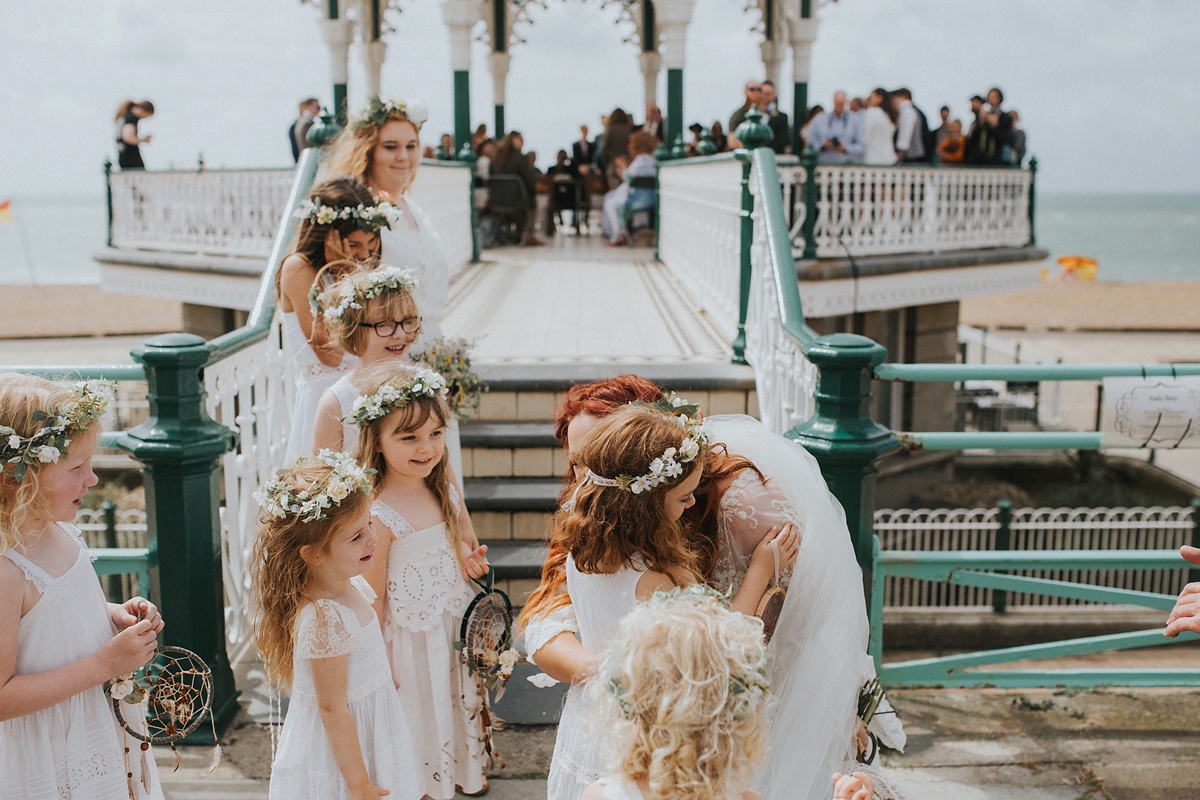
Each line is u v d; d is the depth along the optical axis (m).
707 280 8.00
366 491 2.34
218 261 11.24
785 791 2.11
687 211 9.46
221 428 3.31
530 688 3.76
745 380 5.42
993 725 3.51
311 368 3.52
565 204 16.86
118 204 12.95
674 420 2.05
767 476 2.27
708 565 2.22
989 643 9.09
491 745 3.08
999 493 13.58
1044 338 29.02
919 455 13.54
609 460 1.99
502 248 14.27
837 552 2.22
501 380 5.45
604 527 2.01
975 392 15.76
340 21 13.05
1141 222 167.75
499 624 2.96
